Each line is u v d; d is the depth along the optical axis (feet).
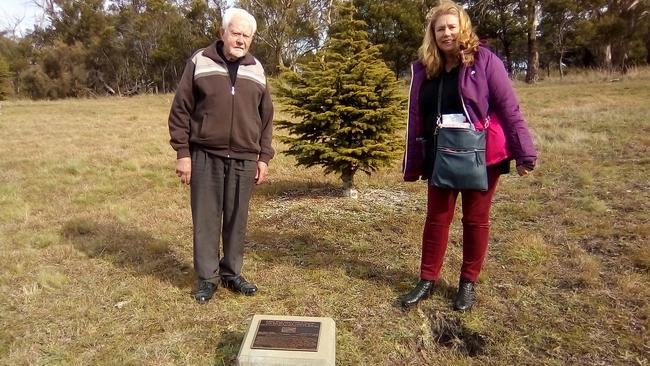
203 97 10.01
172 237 15.05
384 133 17.79
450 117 9.23
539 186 19.43
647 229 13.62
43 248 14.42
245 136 10.34
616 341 8.98
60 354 9.14
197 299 10.82
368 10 97.14
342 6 18.25
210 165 10.36
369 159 17.47
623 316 9.73
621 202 16.51
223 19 9.98
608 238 13.52
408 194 19.69
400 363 8.85
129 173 25.09
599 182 19.20
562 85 74.54
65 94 141.38
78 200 19.76
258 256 13.23
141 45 142.31
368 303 10.64
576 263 12.00
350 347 9.21
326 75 17.58
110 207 18.40
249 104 10.30
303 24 114.42
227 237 11.10
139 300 10.97
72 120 53.31
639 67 88.74
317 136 18.58
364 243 13.92
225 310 10.52
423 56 9.24
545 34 111.04
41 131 43.45
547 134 29.68
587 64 115.44
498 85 8.95
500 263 12.34
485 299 10.50
